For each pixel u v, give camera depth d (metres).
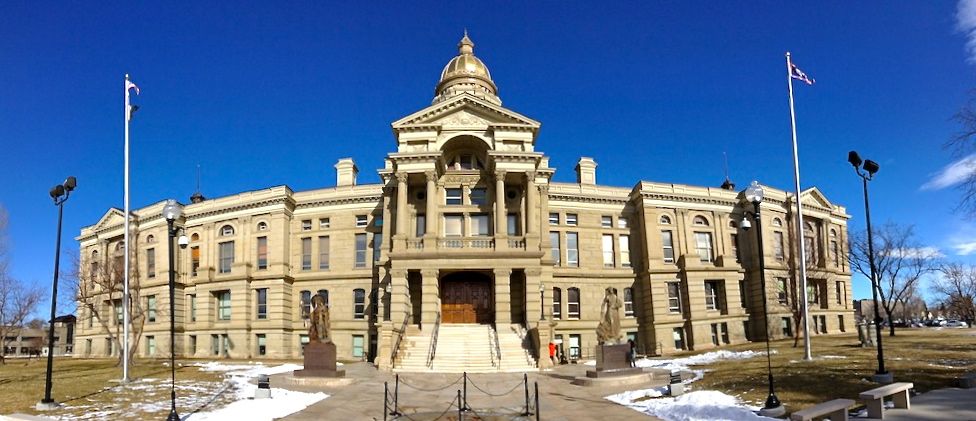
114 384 32.97
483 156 54.16
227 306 62.03
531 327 46.62
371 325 57.91
